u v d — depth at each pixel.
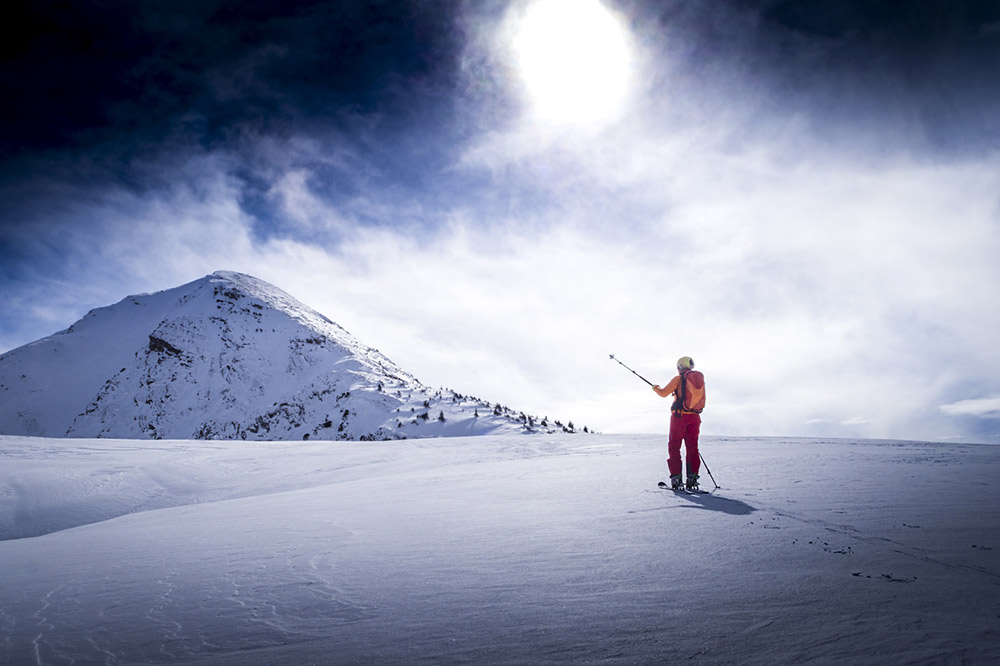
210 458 17.56
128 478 14.37
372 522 5.48
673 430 6.17
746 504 4.77
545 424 52.31
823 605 2.29
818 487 5.48
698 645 2.00
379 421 67.50
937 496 4.59
